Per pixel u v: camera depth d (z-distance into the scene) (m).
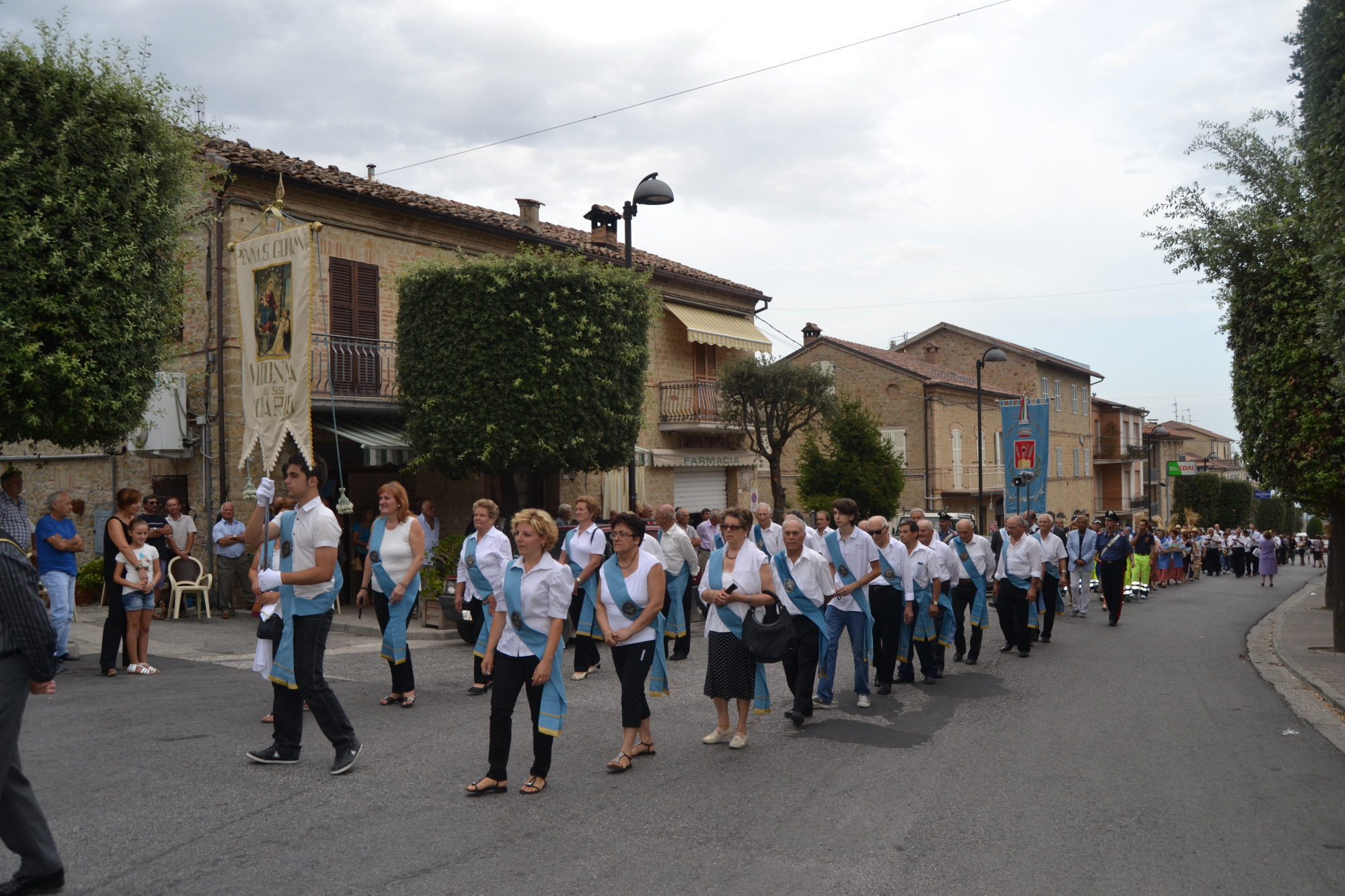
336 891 4.50
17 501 10.17
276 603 6.73
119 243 10.23
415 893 4.48
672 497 25.20
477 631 12.16
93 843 5.08
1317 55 9.48
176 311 11.61
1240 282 12.91
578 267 16.86
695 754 7.22
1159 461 71.62
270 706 8.39
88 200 9.92
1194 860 5.07
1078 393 55.94
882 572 9.97
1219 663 12.50
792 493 40.66
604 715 8.52
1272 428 12.62
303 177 16.67
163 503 17.22
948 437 41.69
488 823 5.50
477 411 15.91
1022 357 49.09
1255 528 77.31
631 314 17.27
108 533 10.05
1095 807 6.00
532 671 6.11
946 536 18.30
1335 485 12.05
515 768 6.71
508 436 15.91
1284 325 12.25
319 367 16.98
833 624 9.06
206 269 16.45
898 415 41.19
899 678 10.69
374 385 17.78
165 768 6.49
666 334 24.97
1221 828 5.61
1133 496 64.38
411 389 16.53
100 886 4.52
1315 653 13.15
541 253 16.89
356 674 10.46
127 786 6.09
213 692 9.02
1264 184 12.77
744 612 7.37
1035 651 13.49
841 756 7.22
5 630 4.29
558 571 6.05
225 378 16.23
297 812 5.64
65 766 6.52
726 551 7.45
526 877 4.71
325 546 6.31
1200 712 9.14
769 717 8.70
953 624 11.49
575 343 16.38
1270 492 13.98
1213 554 40.28
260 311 10.70
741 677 7.34
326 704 6.40
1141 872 4.89
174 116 11.14
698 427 24.53
